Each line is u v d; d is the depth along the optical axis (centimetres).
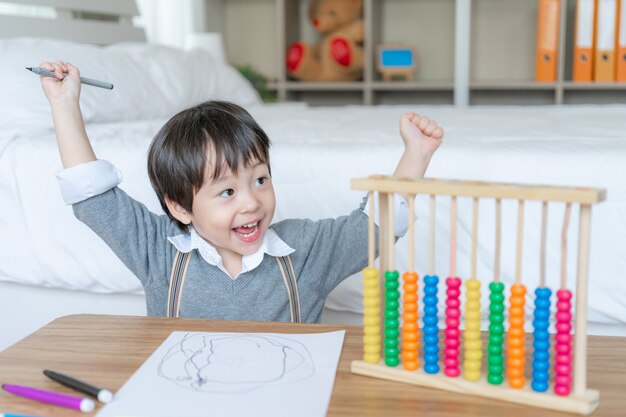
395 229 88
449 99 366
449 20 362
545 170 125
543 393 60
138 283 137
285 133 163
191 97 226
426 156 89
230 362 69
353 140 149
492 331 62
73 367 68
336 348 72
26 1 219
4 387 63
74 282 138
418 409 59
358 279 128
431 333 64
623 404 59
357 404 60
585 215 57
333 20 346
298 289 100
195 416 58
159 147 94
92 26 250
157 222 102
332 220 104
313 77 352
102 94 183
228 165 88
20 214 141
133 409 60
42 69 91
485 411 59
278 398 61
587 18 312
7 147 148
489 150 129
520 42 357
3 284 147
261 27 382
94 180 93
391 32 369
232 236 93
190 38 314
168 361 69
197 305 98
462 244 124
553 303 120
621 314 119
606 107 219
